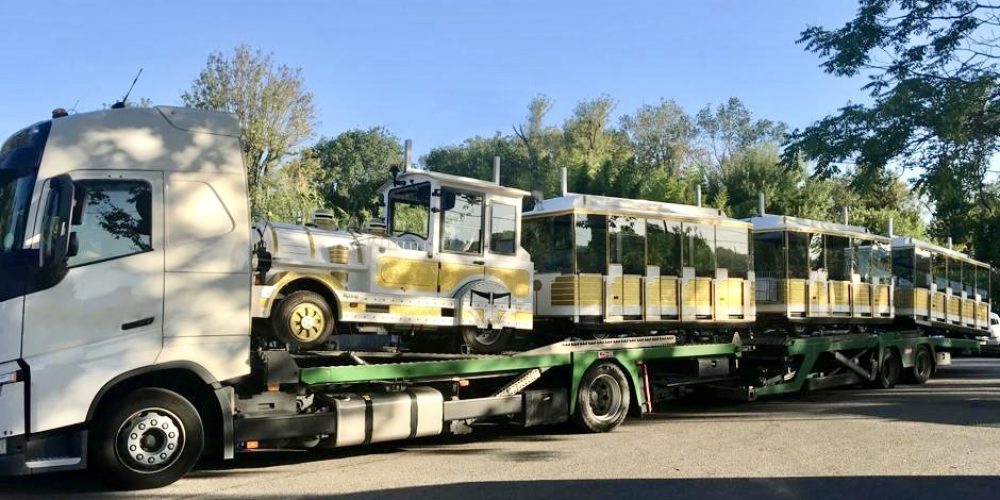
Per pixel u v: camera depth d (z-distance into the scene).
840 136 17.11
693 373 11.84
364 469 7.77
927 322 19.44
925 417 11.63
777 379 13.66
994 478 7.30
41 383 6.24
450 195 10.02
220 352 6.96
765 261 16.53
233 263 7.08
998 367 22.86
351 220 10.08
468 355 9.38
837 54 16.72
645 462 8.04
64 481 7.21
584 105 52.88
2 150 6.85
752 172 36.28
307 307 8.66
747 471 7.57
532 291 10.91
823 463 7.98
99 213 6.59
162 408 6.75
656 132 59.31
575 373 9.98
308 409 7.82
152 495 6.60
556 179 33.72
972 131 16.12
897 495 6.62
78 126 6.64
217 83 31.17
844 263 17.59
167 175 6.88
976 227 18.38
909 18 16.03
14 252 6.29
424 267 9.67
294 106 31.83
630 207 12.85
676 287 13.19
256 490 6.80
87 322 6.43
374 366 8.21
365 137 55.53
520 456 8.45
